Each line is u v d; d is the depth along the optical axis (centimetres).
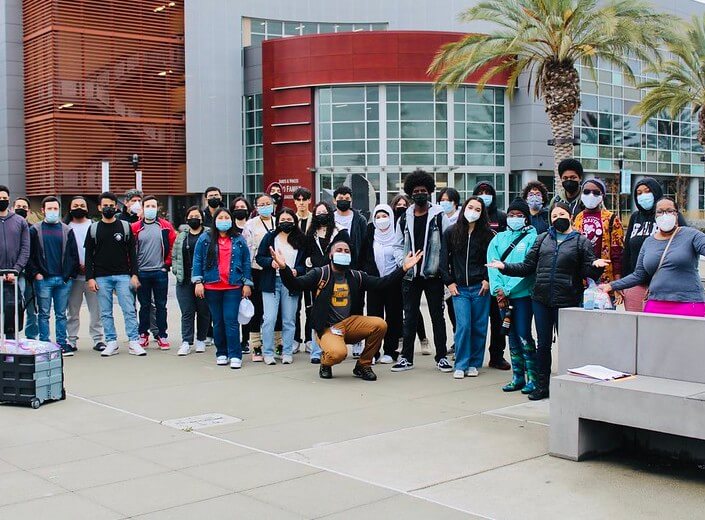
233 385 969
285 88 4178
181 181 4259
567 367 731
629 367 689
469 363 1015
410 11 4562
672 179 5256
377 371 1056
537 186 1000
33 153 4050
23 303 1148
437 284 1039
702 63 3591
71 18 3884
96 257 1171
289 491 588
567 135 2767
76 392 934
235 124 4428
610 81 4666
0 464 655
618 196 4522
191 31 4266
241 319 1064
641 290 852
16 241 1113
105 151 3997
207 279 1091
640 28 2727
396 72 3988
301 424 781
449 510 550
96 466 648
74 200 1216
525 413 820
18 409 851
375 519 533
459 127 4062
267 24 4534
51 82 3853
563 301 846
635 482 611
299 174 4156
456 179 4075
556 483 608
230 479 615
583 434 663
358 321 995
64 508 553
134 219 1299
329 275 999
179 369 1075
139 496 577
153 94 4138
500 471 636
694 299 752
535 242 880
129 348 1220
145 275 1236
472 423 781
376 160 4044
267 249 1084
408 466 648
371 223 1111
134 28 4059
